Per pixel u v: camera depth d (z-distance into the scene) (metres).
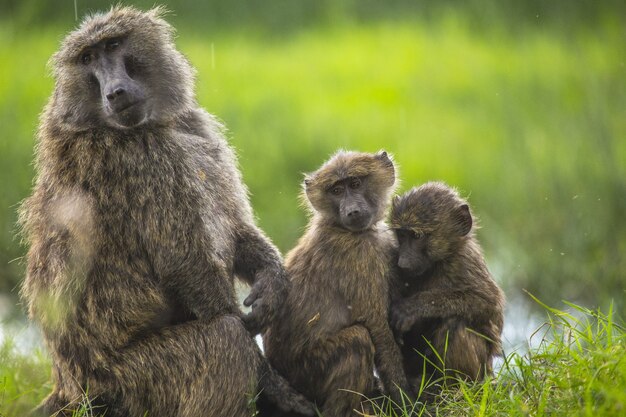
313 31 34.34
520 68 29.94
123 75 11.34
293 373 11.62
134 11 12.01
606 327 11.09
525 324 18.30
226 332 11.06
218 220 11.66
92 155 11.24
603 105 24.88
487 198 23.62
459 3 34.84
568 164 23.39
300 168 24.59
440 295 11.72
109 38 11.51
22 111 26.42
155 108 11.60
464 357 11.59
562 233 21.84
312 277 11.76
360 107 28.11
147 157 11.26
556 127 25.16
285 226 22.53
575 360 10.56
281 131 25.92
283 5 34.97
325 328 11.45
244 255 12.14
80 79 11.49
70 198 11.25
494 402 10.60
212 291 11.24
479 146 25.72
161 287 11.27
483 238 22.42
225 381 11.00
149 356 11.14
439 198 12.28
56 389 11.73
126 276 11.17
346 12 35.28
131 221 11.16
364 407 11.24
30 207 11.88
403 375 11.38
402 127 26.75
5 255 20.44
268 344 11.95
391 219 12.30
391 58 31.86
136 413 11.27
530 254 21.27
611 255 20.92
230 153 12.61
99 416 11.35
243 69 30.70
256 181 24.17
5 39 31.81
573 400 9.99
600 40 30.66
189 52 31.69
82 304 11.20
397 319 11.62
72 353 11.34
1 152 23.66
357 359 11.14
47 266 11.34
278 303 11.66
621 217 21.75
